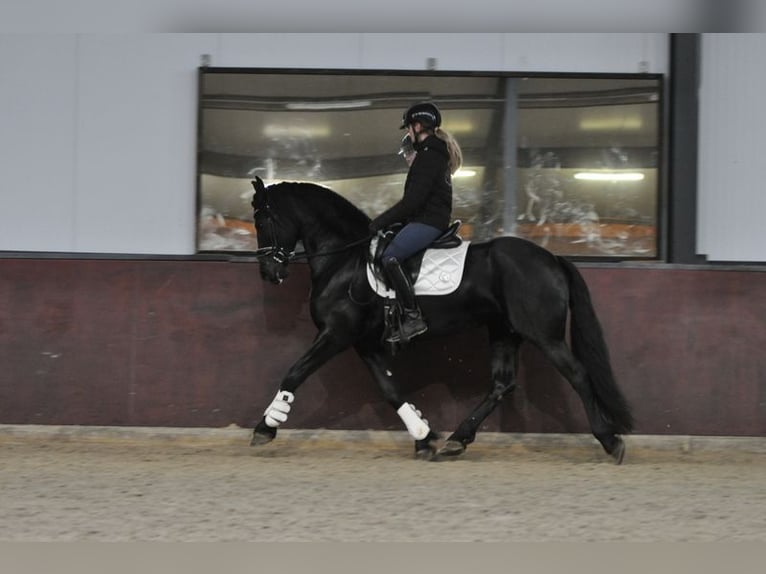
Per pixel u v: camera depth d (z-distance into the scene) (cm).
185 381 912
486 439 902
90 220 942
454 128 948
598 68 941
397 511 637
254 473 764
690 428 904
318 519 614
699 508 653
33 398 912
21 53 938
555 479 750
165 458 830
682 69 926
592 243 948
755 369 902
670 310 902
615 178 948
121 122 941
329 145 948
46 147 941
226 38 939
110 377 912
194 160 942
